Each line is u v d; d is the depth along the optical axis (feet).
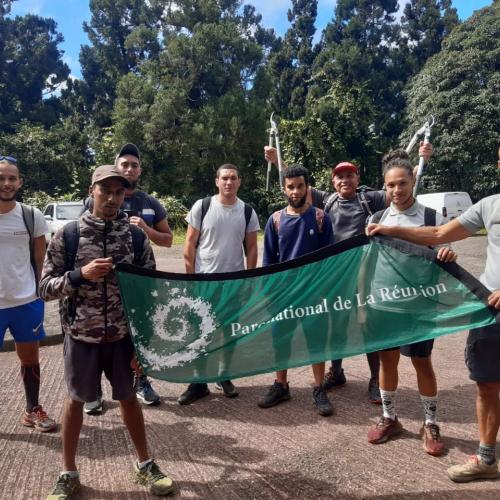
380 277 11.04
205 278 10.82
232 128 106.11
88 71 157.48
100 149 113.50
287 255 14.60
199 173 111.45
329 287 11.18
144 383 15.17
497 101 96.07
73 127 132.05
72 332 10.02
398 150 12.44
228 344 10.98
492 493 10.08
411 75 172.65
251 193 109.40
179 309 10.73
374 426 12.80
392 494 10.19
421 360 11.69
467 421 13.34
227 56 117.91
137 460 11.41
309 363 11.06
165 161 111.96
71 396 10.06
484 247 50.49
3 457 11.87
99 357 10.19
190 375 10.84
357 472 11.04
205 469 11.35
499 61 100.94
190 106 116.78
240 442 12.63
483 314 10.31
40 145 115.75
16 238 13.04
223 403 15.31
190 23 127.54
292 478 10.89
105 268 9.59
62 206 64.39
